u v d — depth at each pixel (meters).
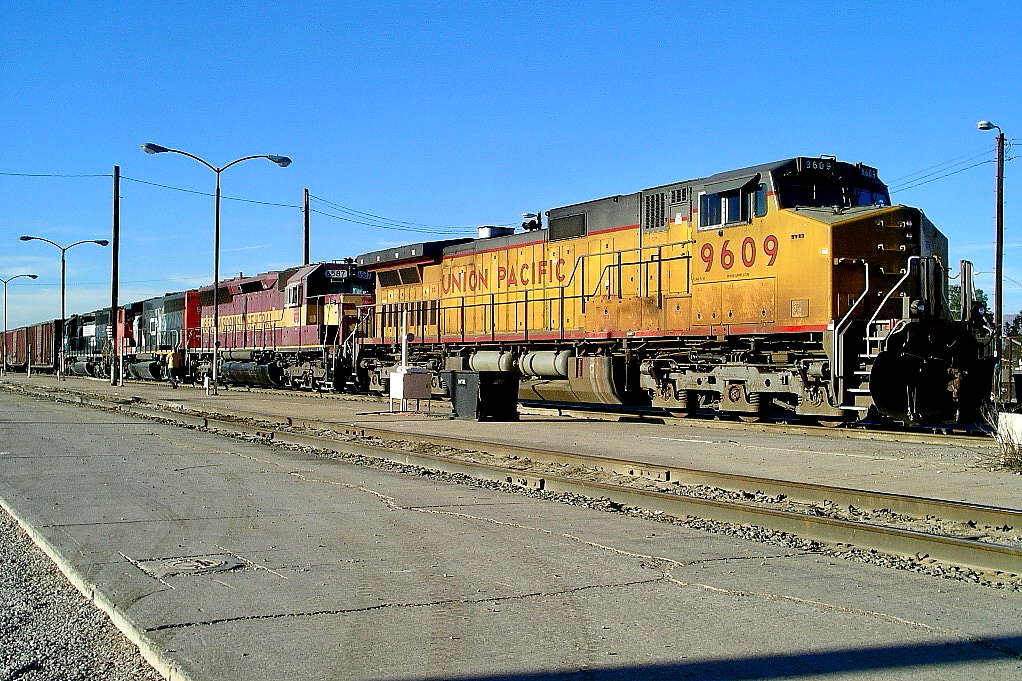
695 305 19.08
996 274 27.47
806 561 7.58
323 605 6.18
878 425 18.80
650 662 5.09
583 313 21.97
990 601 6.39
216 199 35.06
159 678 5.03
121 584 6.69
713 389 19.16
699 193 19.06
